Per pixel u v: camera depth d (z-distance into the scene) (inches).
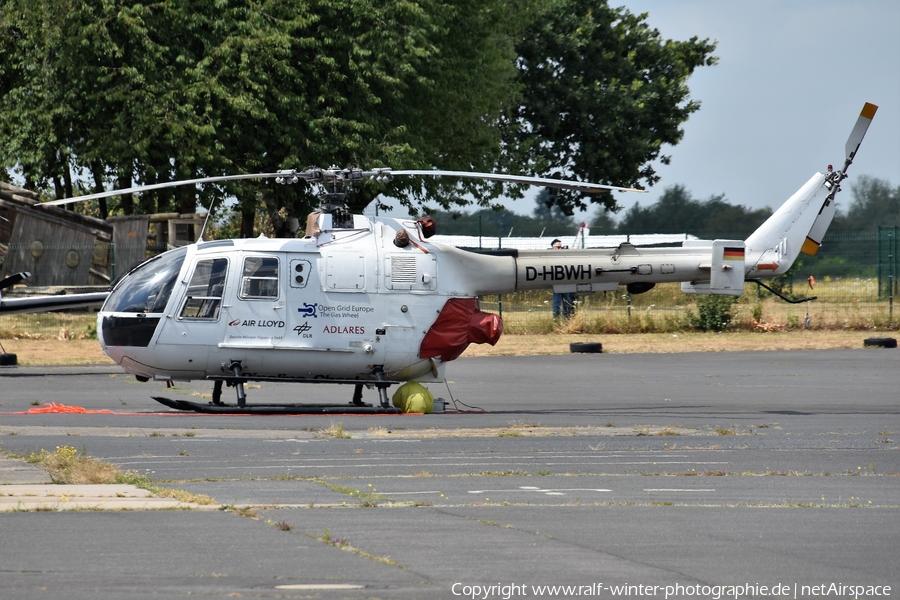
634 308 5452.8
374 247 2422.5
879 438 2049.7
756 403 2701.8
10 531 1174.3
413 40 5753.0
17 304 3336.6
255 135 5551.2
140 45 5344.5
